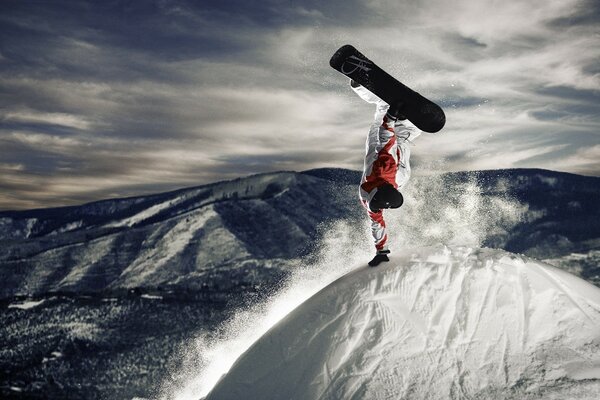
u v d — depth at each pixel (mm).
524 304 7285
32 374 101938
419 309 7301
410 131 7734
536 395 6352
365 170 7602
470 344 6934
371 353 6961
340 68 7656
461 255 7941
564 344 6871
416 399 6473
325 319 7469
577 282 7777
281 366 7234
